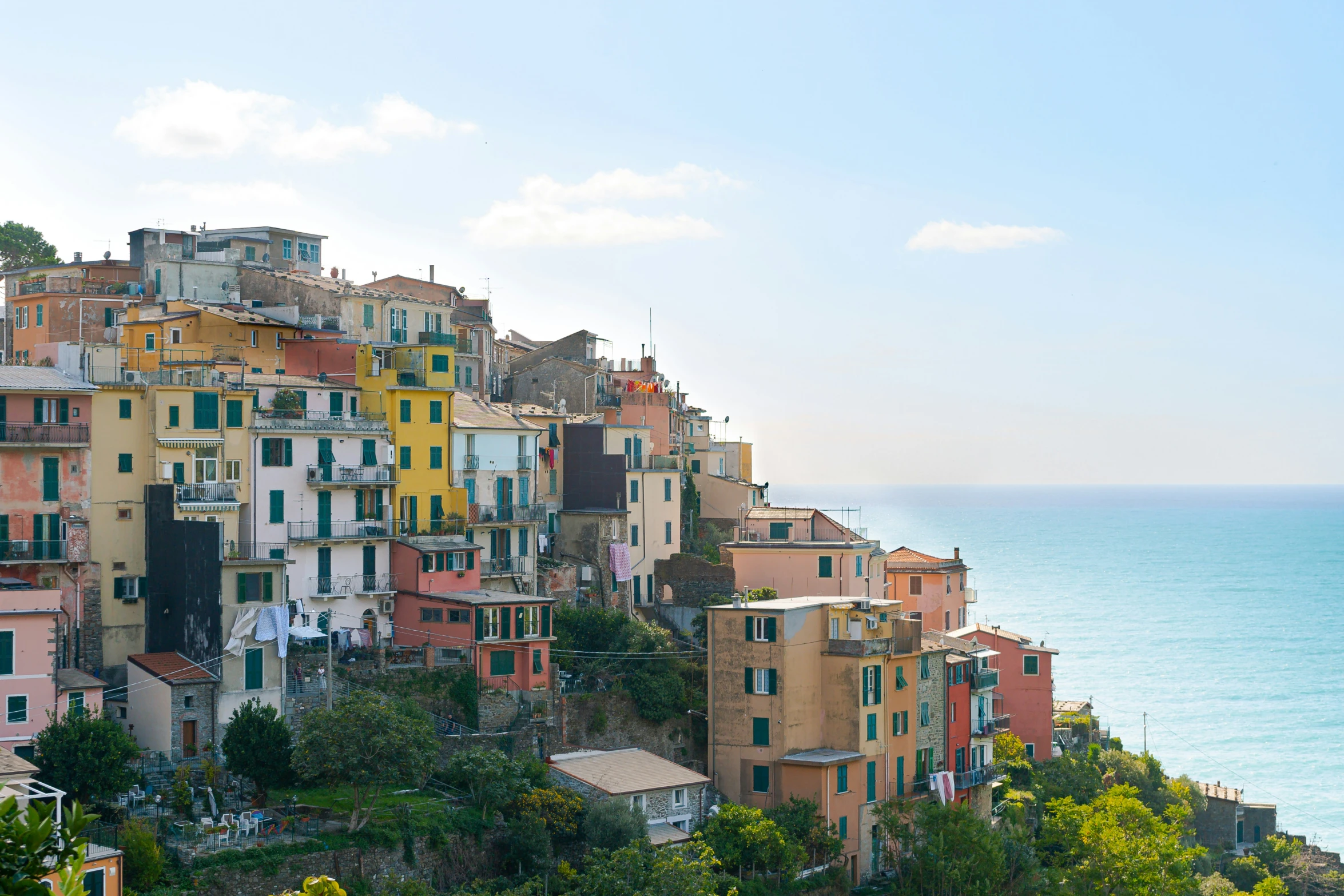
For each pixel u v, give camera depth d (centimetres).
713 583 12062
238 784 7600
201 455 9081
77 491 8625
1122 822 9712
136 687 8156
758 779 9312
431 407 10444
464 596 9488
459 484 10600
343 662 8894
